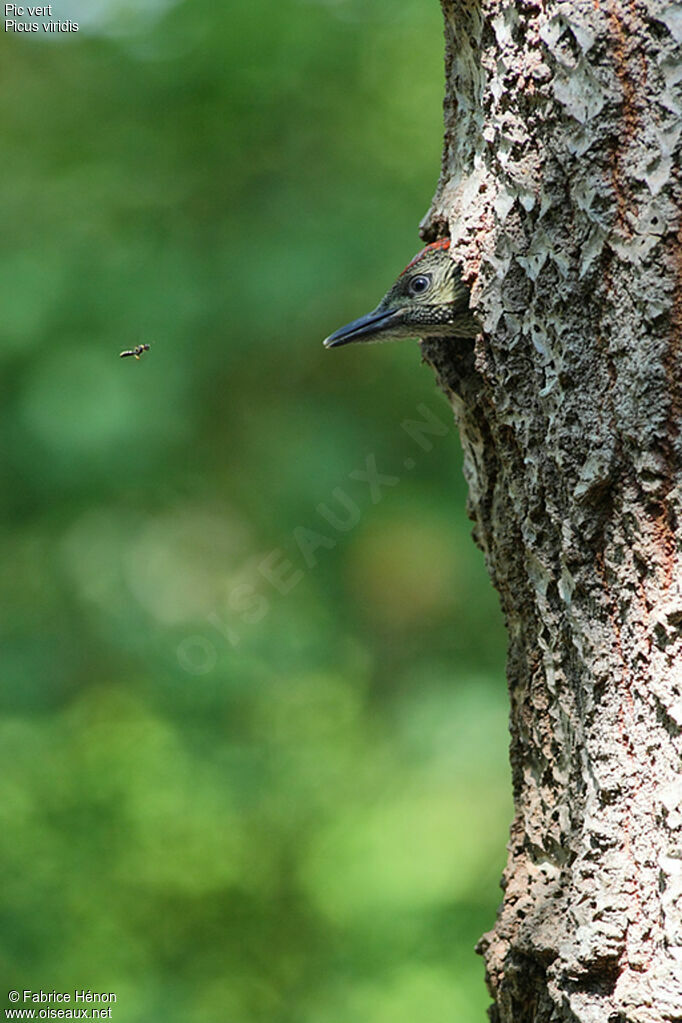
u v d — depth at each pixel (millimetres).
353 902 11008
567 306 3547
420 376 12758
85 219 13086
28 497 11992
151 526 12625
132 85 13430
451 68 4270
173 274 12406
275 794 11742
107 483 11750
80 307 12094
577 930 3443
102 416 11422
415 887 10969
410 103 13648
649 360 3383
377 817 11539
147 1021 10258
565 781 3771
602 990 3408
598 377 3518
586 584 3559
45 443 11375
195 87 13172
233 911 11227
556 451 3570
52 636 12367
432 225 4422
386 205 13055
